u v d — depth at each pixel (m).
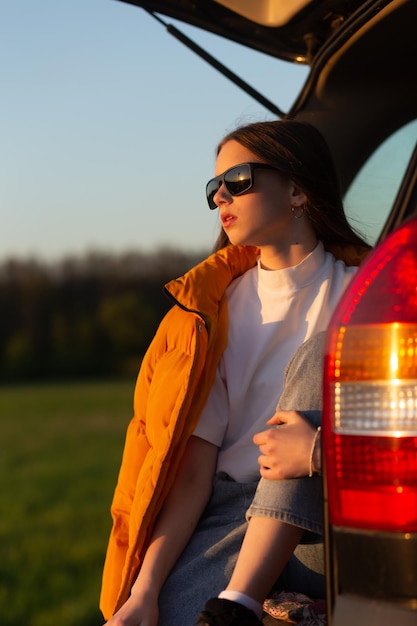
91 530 13.52
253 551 1.96
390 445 1.53
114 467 20.58
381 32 2.72
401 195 1.79
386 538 1.54
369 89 3.05
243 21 2.99
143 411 2.52
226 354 2.50
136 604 2.22
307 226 2.56
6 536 13.13
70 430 29.28
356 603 1.56
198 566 2.29
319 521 1.96
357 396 1.57
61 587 10.07
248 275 2.59
